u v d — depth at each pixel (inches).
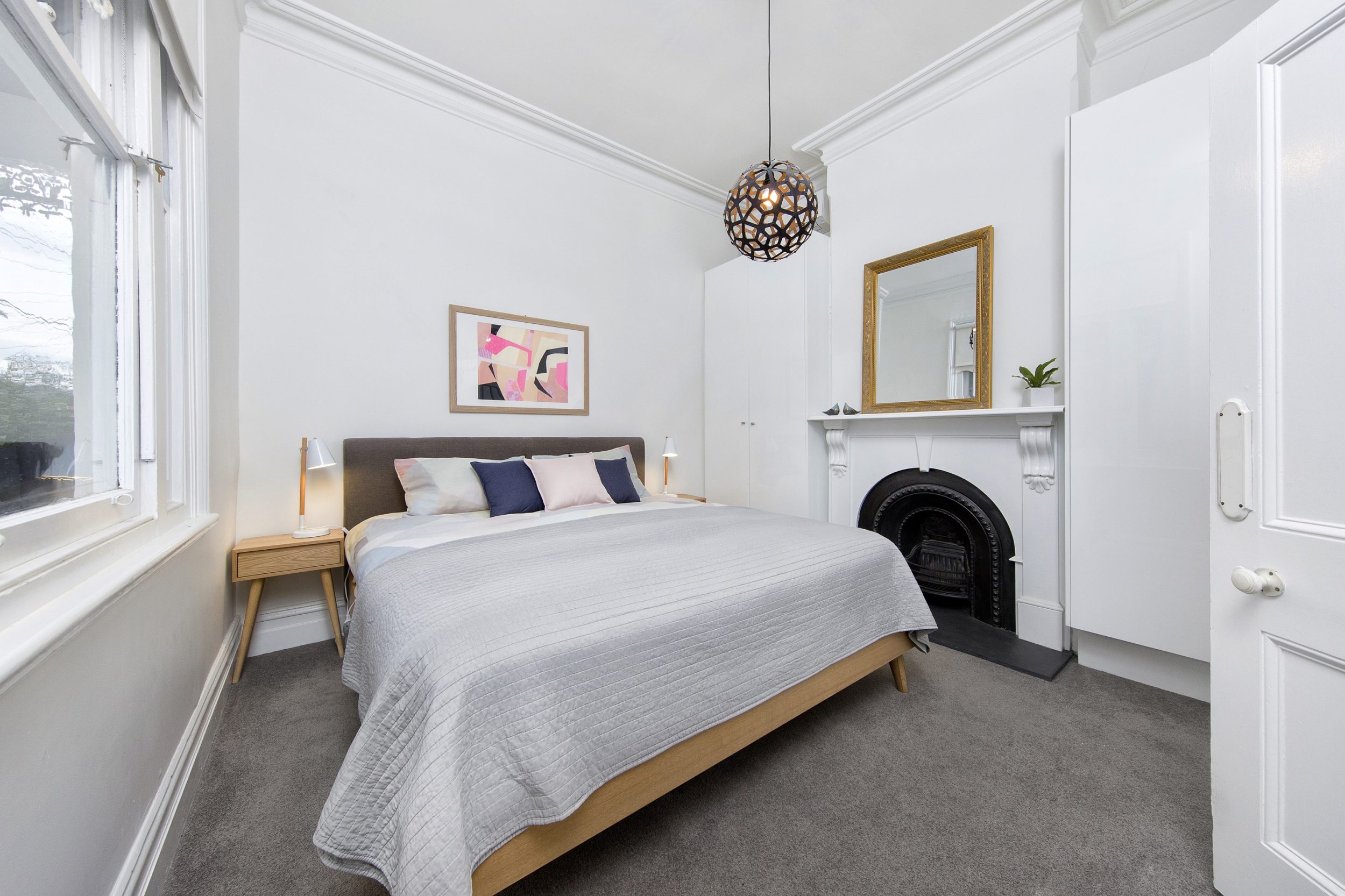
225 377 80.4
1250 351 39.4
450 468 106.3
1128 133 80.8
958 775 59.7
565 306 137.5
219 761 61.4
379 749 37.8
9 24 29.3
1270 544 38.0
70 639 29.8
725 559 64.5
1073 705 75.7
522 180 129.2
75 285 37.4
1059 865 46.9
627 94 118.4
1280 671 38.0
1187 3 91.0
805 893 44.1
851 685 79.0
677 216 161.5
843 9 94.1
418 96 112.7
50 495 33.5
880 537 81.3
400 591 53.4
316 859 47.0
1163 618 77.9
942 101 112.0
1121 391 81.7
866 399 126.3
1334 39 33.8
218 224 74.5
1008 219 102.6
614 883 44.9
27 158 31.2
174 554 50.3
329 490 102.7
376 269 108.0
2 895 23.4
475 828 35.2
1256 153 38.6
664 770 48.1
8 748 24.1
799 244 84.9
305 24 97.6
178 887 43.7
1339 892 33.5
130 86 47.7
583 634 44.3
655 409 157.1
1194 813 53.2
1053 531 96.0
